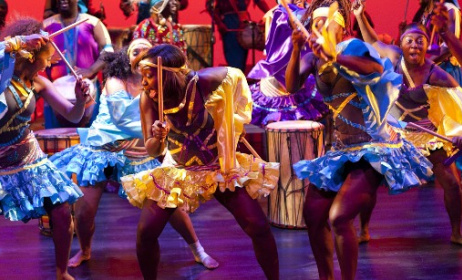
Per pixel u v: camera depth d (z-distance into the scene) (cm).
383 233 427
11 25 324
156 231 304
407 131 397
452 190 396
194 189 303
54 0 616
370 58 288
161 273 372
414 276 357
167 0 586
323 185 308
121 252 408
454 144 336
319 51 283
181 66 290
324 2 317
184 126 300
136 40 386
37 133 448
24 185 320
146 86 287
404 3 831
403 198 503
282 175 442
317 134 443
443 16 319
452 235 405
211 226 455
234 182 297
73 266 385
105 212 493
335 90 307
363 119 305
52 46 322
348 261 298
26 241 432
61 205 329
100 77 741
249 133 627
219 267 379
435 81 372
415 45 371
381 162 297
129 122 376
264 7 699
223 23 696
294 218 443
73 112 333
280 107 499
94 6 805
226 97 299
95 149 384
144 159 391
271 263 306
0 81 301
